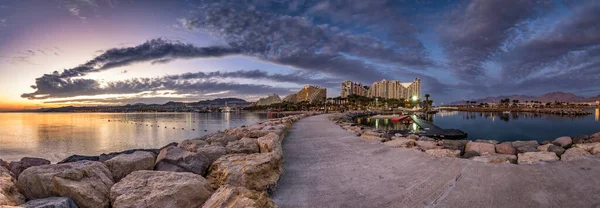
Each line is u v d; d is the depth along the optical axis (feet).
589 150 22.25
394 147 28.58
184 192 12.52
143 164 16.25
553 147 24.44
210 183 16.35
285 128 43.98
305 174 19.69
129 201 11.66
